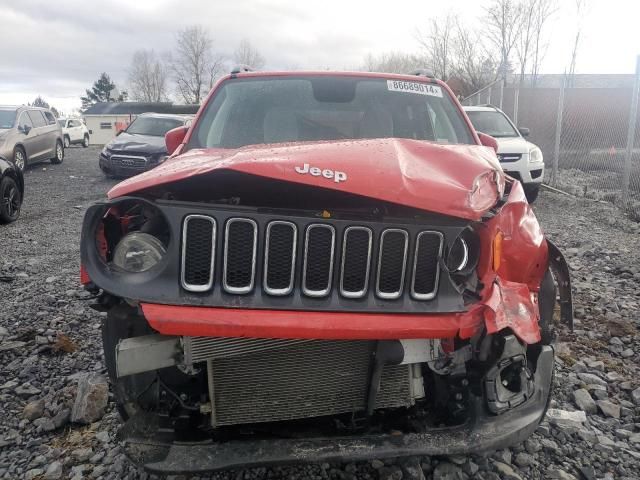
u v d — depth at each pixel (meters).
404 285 2.26
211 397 2.28
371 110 3.76
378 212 2.27
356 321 2.17
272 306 2.16
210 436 2.30
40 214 9.95
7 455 2.84
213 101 3.87
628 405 3.31
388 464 2.67
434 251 2.28
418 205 2.18
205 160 2.54
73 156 23.05
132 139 14.50
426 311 2.25
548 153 15.91
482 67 30.14
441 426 2.43
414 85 4.01
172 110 50.47
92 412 3.10
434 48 33.28
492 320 2.26
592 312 4.74
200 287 2.16
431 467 2.68
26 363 3.80
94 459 2.77
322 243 2.20
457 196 2.24
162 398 2.36
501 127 11.58
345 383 2.38
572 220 9.16
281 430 2.38
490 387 2.38
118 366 2.17
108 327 2.33
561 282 2.83
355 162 2.31
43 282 5.73
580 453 2.81
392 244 2.24
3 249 7.22
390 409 2.55
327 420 2.47
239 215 2.15
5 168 8.84
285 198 2.27
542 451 2.82
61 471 2.69
